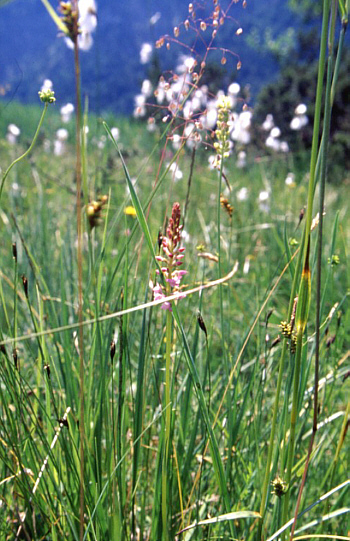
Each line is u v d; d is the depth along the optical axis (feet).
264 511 1.34
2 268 3.19
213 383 2.24
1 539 1.53
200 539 1.61
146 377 1.64
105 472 1.70
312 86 11.08
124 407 1.59
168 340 1.30
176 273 1.23
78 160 0.95
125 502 1.56
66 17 0.87
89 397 1.54
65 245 2.97
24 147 6.50
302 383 1.40
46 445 1.47
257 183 6.21
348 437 2.18
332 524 1.69
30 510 1.52
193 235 3.82
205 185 5.62
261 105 11.35
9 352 2.15
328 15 0.99
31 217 3.99
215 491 1.80
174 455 1.56
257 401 1.80
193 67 1.43
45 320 2.24
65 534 1.52
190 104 1.58
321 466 1.98
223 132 1.43
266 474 1.32
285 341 1.24
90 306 2.03
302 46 12.18
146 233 1.18
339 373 2.17
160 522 1.52
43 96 1.11
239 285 3.73
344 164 10.11
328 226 4.46
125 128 11.77
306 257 1.13
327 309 3.13
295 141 10.86
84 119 1.31
